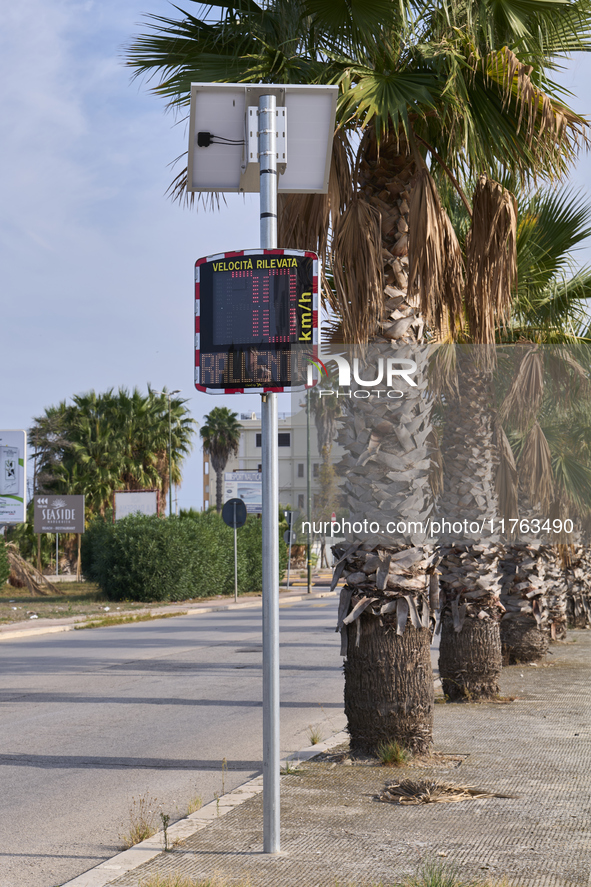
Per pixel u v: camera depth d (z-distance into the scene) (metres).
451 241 7.86
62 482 50.88
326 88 5.10
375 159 7.34
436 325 8.19
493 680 9.47
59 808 6.11
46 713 9.98
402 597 6.71
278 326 4.73
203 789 6.56
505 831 4.77
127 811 5.98
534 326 12.56
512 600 12.52
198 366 4.79
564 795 5.51
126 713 9.94
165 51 7.61
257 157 5.06
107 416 53.16
